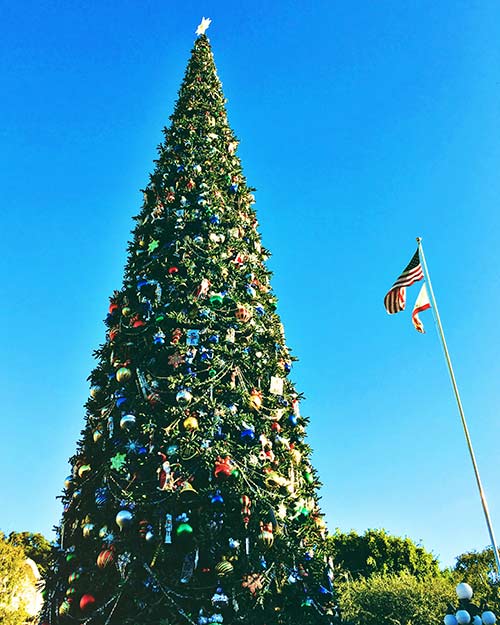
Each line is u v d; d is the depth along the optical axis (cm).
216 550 623
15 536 2108
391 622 1359
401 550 2519
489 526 764
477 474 808
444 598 1369
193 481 671
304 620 640
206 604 586
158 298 873
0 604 1408
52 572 711
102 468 713
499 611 731
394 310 1082
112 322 898
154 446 702
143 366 796
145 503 632
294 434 861
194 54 1683
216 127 1344
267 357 890
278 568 660
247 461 703
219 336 835
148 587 591
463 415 863
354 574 2420
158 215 1041
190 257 938
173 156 1191
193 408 728
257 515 657
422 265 1075
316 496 848
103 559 608
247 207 1193
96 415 814
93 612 596
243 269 977
